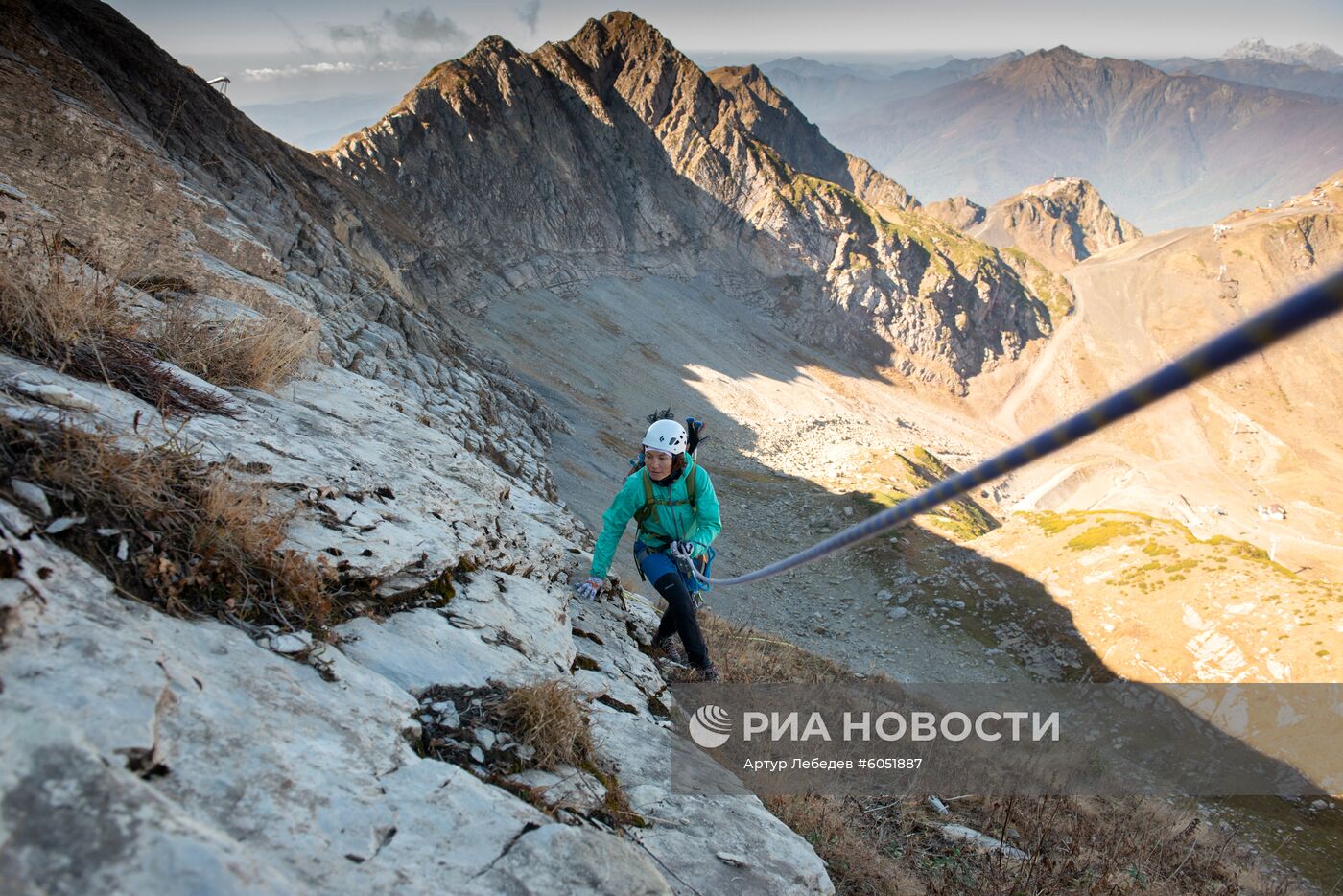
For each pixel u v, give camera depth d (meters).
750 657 10.83
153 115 47.56
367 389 9.13
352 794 2.75
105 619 2.69
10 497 2.93
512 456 34.81
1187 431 197.00
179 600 3.14
